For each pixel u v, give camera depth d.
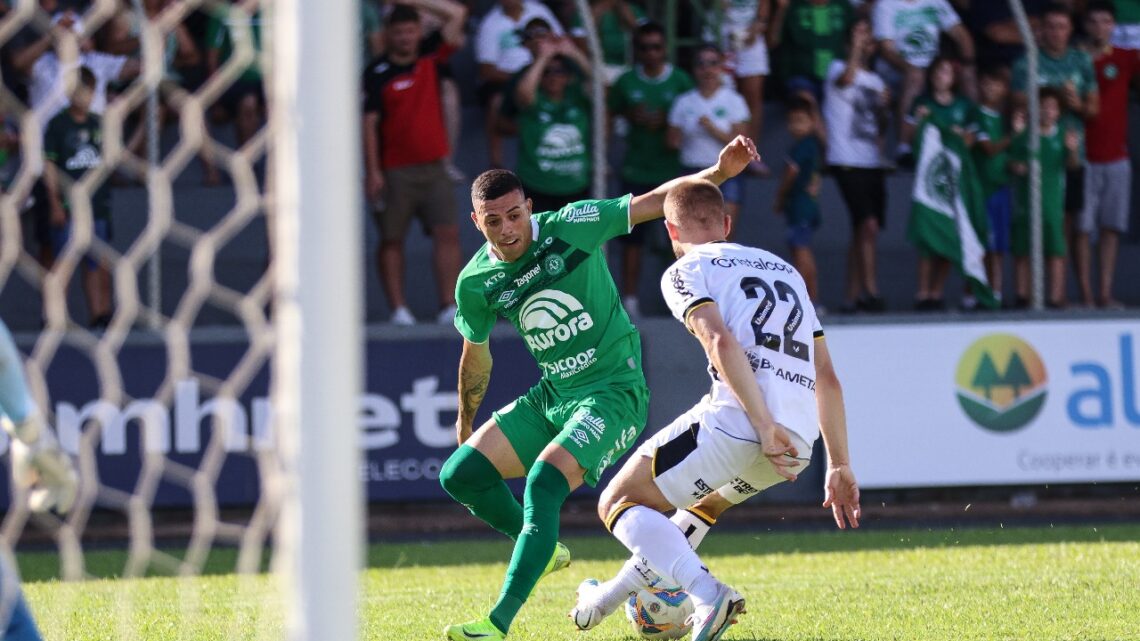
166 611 18.28
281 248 7.40
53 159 28.44
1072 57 31.95
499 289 16.12
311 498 7.23
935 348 30.62
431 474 30.11
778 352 14.00
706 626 13.55
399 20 29.80
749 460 14.07
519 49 33.69
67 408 29.08
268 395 29.36
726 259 14.32
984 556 23.62
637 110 31.44
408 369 30.20
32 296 31.88
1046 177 31.64
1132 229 38.50
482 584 21.80
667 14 35.47
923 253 31.91
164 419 29.22
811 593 19.48
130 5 29.11
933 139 31.09
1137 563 21.83
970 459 30.53
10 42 29.16
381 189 30.23
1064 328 30.72
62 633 16.61
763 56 34.03
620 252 36.38
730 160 14.82
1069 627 16.20
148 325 29.72
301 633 7.26
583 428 15.80
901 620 16.92
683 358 30.78
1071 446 30.61
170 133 35.44
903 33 33.81
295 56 7.19
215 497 29.14
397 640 16.31
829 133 32.31
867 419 30.50
